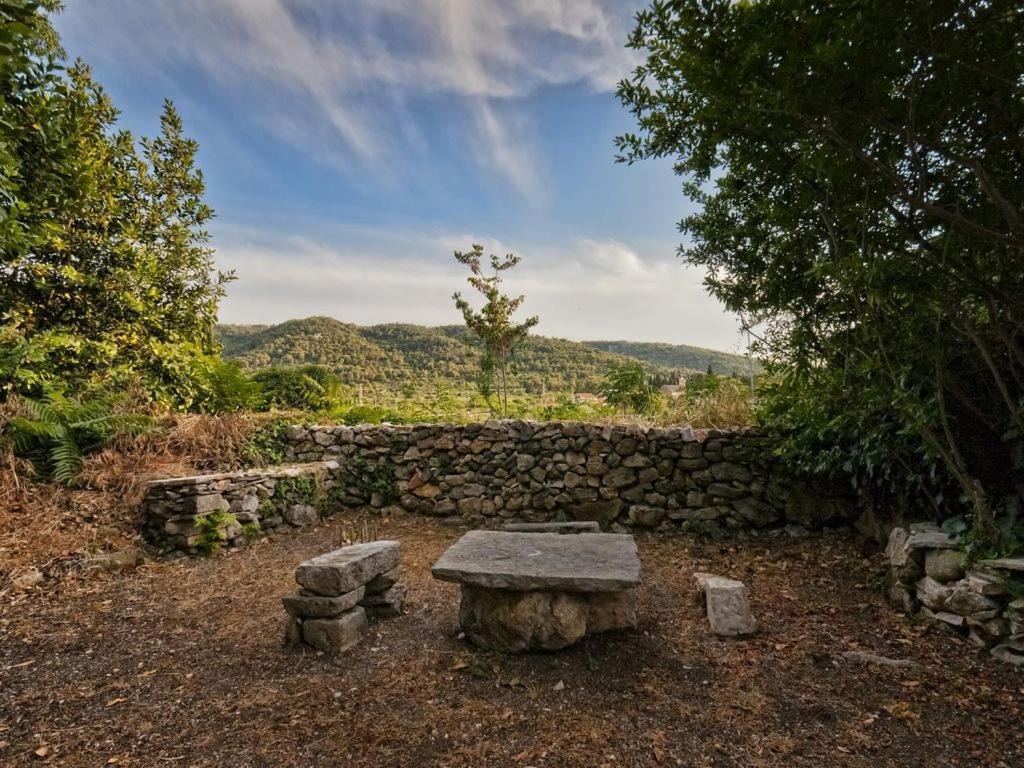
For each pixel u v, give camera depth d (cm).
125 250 749
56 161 552
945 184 241
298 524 601
